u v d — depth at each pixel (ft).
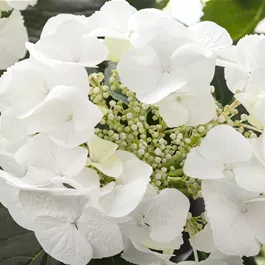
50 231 1.59
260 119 1.61
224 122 1.67
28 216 1.59
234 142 1.57
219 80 1.99
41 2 2.06
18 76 1.61
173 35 1.60
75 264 1.61
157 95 1.57
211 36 1.69
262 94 1.64
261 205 1.61
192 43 1.59
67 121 1.59
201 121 1.62
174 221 1.59
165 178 1.67
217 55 1.61
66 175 1.56
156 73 1.59
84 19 1.72
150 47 1.59
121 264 1.78
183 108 1.61
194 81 1.59
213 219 1.57
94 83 1.66
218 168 1.59
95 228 1.57
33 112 1.57
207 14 2.17
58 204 1.55
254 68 1.65
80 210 1.55
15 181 1.56
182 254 1.84
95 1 2.08
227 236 1.58
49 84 1.60
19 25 1.93
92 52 1.62
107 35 1.61
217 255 1.65
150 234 1.60
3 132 1.62
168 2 2.18
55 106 1.58
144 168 1.60
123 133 1.63
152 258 1.64
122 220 1.59
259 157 1.57
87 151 1.57
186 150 1.66
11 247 1.79
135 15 1.65
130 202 1.56
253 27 2.18
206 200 1.58
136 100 1.65
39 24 2.06
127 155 1.62
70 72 1.58
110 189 1.57
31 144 1.59
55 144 1.58
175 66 1.59
